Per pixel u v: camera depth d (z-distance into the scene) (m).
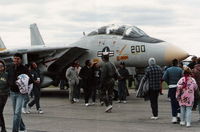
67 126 8.96
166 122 9.64
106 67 11.86
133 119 10.23
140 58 16.12
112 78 11.95
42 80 19.27
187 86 8.80
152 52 15.70
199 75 10.26
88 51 18.09
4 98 7.81
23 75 7.36
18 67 7.55
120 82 15.32
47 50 18.23
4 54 19.00
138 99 17.20
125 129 8.47
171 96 9.48
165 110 12.42
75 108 13.37
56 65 19.36
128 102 15.69
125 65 16.84
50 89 28.16
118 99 16.39
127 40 16.73
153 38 16.70
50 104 15.01
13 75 7.50
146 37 16.81
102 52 17.52
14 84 7.45
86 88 14.27
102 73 11.89
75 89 16.14
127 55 16.56
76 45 18.64
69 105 14.56
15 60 7.51
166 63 15.52
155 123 9.45
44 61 19.33
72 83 15.37
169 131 8.18
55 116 11.02
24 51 18.56
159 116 10.84
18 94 7.52
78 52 18.20
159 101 16.06
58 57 18.64
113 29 17.56
